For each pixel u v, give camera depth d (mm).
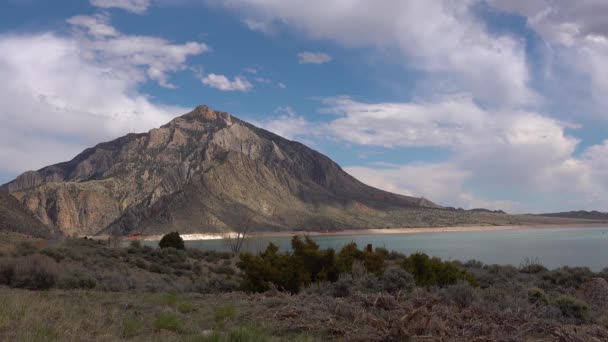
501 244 144375
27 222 81438
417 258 25297
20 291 17219
